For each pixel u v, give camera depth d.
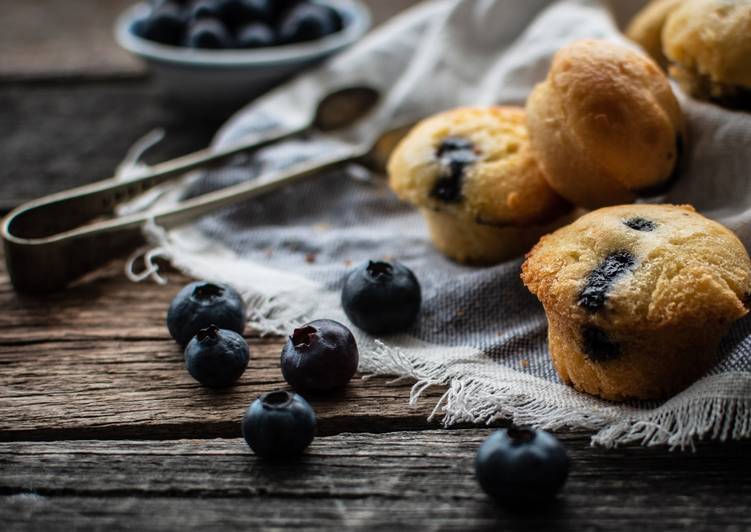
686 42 0.35
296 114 0.44
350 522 0.28
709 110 0.35
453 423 0.31
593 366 0.30
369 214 0.40
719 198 0.34
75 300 0.35
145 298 0.35
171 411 0.31
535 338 0.33
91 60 0.51
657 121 0.33
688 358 0.30
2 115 0.47
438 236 0.37
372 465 0.29
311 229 0.39
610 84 0.33
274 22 0.46
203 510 0.28
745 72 0.34
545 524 0.28
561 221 0.36
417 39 0.46
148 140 0.45
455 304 0.34
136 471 0.29
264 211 0.39
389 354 0.32
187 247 0.37
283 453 0.29
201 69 0.44
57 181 0.42
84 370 0.33
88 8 0.57
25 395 0.32
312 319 0.34
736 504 0.28
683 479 0.29
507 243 0.36
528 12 0.44
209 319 0.33
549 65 0.40
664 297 0.30
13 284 0.36
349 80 0.45
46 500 0.29
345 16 0.48
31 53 0.52
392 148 0.41
